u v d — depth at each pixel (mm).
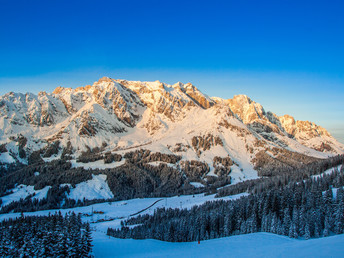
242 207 173875
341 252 79125
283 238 134125
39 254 109375
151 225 189375
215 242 140500
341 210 139000
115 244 149125
